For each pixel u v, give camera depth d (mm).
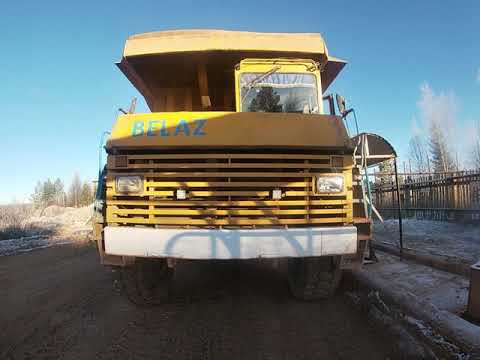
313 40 5414
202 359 3670
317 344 3920
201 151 4324
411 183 14234
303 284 5078
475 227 10516
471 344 3260
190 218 4266
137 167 4305
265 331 4316
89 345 4098
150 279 5145
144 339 4203
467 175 11383
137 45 5418
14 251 12180
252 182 4266
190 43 5312
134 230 4184
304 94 5527
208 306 5309
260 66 5574
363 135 5281
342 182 4363
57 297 6133
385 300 4781
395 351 3602
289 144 4266
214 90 6617
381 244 8836
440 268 6258
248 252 4074
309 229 4176
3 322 4953
